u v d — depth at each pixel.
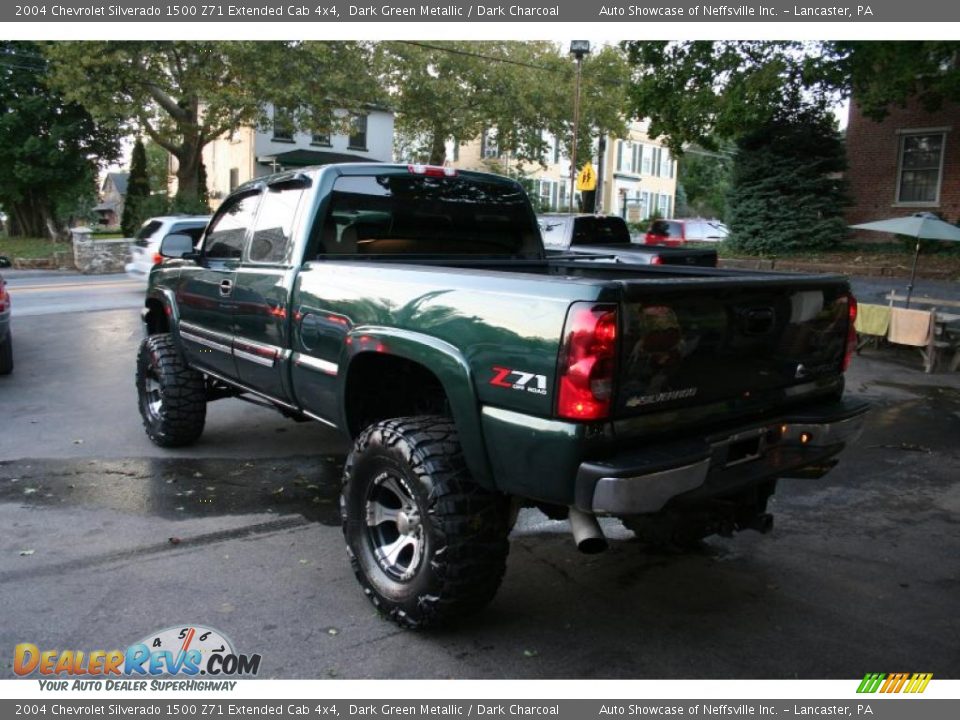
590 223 12.95
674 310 2.96
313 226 4.43
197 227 16.70
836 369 3.77
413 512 3.36
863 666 3.22
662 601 3.77
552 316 2.86
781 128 19.14
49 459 5.91
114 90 24.56
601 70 33.75
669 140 16.92
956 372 9.50
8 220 39.03
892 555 4.36
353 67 26.78
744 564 4.21
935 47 11.82
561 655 3.28
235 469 5.73
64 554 4.20
